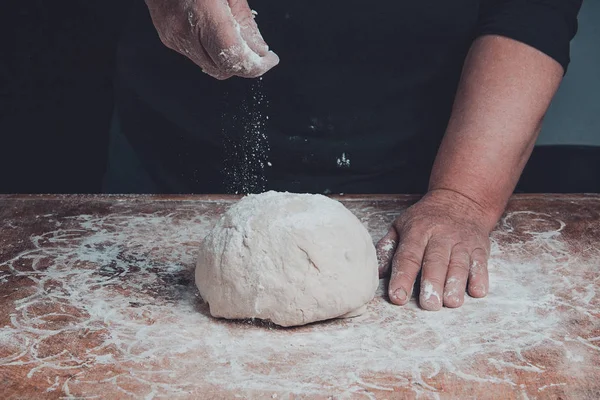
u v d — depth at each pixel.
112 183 2.39
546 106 1.77
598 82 2.66
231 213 1.43
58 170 2.61
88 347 1.27
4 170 2.58
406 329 1.34
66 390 1.15
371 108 2.21
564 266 1.59
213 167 2.29
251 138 2.24
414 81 2.19
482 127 1.72
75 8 2.41
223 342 1.30
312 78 2.18
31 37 2.44
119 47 2.28
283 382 1.18
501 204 1.72
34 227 1.76
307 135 2.23
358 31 2.14
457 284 1.45
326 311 1.34
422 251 1.54
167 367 1.22
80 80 2.49
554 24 1.79
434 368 1.22
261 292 1.33
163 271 1.57
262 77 2.19
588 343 1.30
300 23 2.14
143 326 1.35
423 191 2.30
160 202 1.93
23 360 1.23
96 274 1.54
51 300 1.43
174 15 1.39
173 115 2.25
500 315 1.39
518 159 1.74
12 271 1.55
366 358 1.25
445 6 2.12
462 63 2.18
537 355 1.26
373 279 1.41
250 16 1.40
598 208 1.91
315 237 1.34
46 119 2.54
